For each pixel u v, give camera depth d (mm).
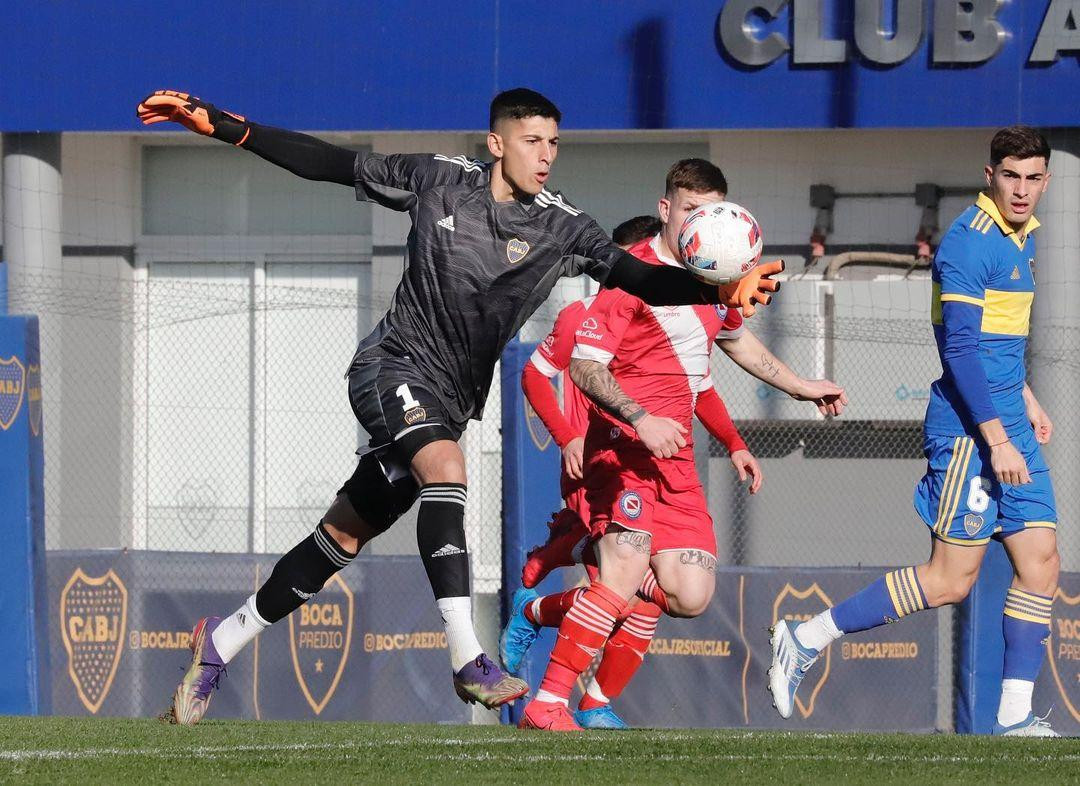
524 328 37375
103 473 39344
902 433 35750
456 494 14422
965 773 11367
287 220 41344
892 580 18516
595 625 16484
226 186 41500
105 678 26578
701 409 20078
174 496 39812
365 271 40969
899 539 35531
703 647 27547
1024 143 18016
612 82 36531
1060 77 35062
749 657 27469
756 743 13586
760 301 13070
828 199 38969
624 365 18078
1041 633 18719
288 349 40219
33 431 25078
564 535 20766
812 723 27578
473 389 15430
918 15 35344
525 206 15023
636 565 16703
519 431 27000
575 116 36688
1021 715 18656
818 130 38281
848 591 27672
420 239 15070
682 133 39188
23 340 24922
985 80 35375
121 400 39719
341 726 16281
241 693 27203
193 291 40594
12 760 11789
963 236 18188
